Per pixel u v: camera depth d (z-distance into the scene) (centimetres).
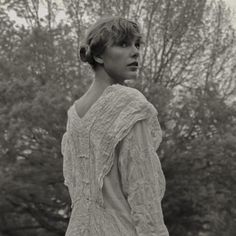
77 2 2577
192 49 2697
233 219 2381
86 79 2262
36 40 2402
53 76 2420
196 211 2416
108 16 226
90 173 214
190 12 2683
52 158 2212
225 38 2694
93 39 221
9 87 2173
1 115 2089
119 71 220
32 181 2203
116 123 208
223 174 2347
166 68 2688
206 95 2361
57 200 2319
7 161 2183
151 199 203
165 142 2298
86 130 215
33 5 2623
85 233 211
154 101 2256
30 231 2503
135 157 204
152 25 2672
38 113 2059
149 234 200
